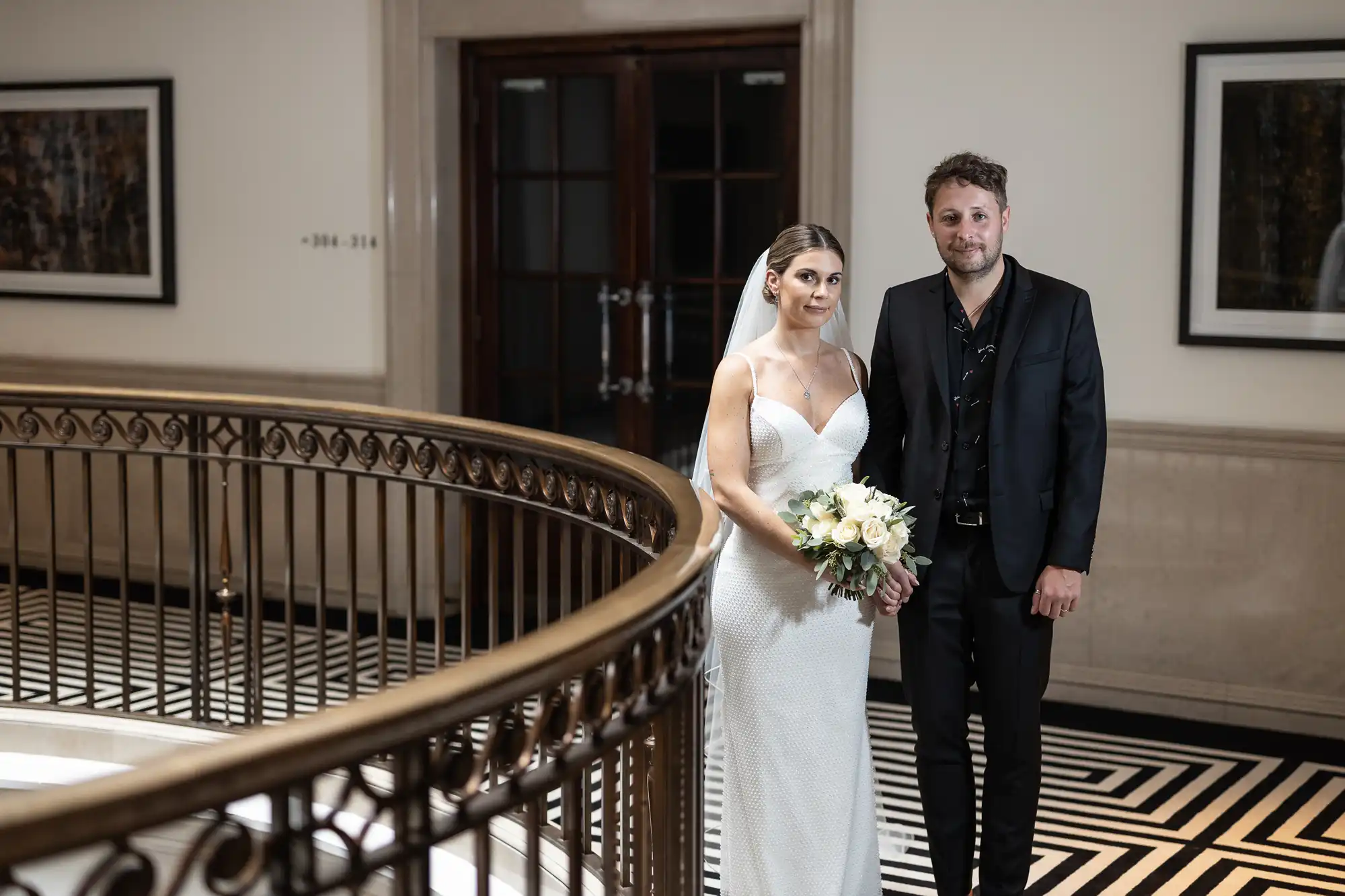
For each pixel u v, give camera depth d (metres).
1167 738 5.73
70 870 4.03
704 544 2.56
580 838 2.11
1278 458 5.77
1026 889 4.24
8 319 8.21
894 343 3.83
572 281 7.20
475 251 7.34
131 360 7.97
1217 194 5.79
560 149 7.15
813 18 6.32
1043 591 3.69
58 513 8.12
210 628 7.03
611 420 7.21
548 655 1.89
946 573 3.77
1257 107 5.71
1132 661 6.08
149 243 7.84
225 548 4.87
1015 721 3.77
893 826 4.60
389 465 4.50
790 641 3.68
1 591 7.69
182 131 7.73
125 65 7.83
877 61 6.29
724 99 6.83
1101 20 5.93
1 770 4.88
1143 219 5.94
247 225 7.65
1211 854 4.52
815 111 6.36
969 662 3.85
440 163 7.20
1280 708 5.83
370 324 7.45
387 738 1.62
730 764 3.78
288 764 1.49
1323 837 4.68
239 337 7.73
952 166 3.71
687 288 7.01
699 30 6.67
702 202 6.93
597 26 6.75
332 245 7.48
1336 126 5.61
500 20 6.93
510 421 7.39
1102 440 3.72
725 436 3.68
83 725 4.89
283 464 4.72
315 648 6.81
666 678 2.38
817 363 3.75
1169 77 5.85
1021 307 3.72
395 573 7.49
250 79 7.56
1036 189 6.09
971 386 3.75
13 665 4.96
